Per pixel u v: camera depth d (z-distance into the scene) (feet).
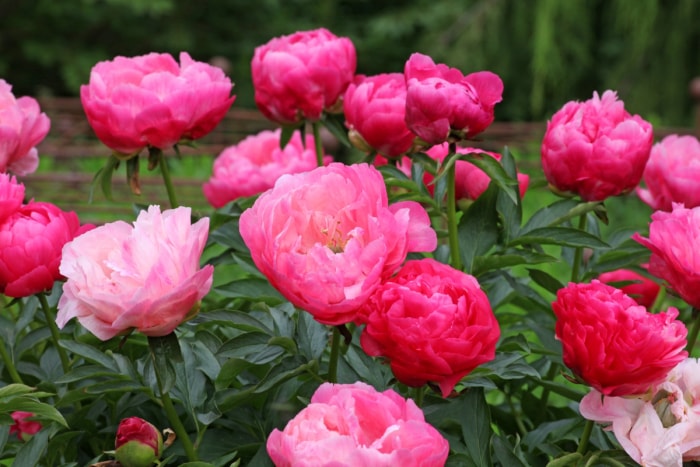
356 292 4.30
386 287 4.57
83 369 5.32
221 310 5.35
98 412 5.97
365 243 4.45
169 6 32.19
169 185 6.27
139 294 4.32
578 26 31.24
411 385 4.68
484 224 6.12
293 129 7.04
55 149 19.33
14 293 5.35
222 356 5.25
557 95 33.14
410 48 36.68
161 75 5.80
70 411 6.13
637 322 4.59
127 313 4.34
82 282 4.45
